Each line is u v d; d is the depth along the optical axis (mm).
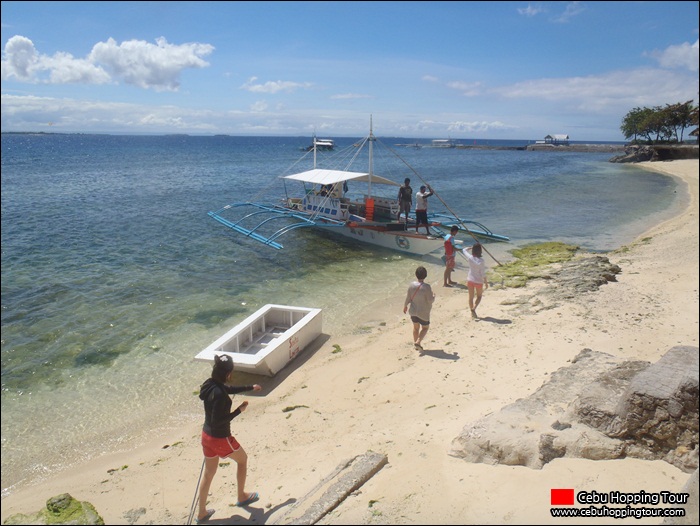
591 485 4180
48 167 58156
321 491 4773
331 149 107625
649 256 15891
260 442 6668
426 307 8922
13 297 12969
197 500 5398
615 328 9211
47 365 9352
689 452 4293
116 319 11578
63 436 7195
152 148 125688
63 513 4395
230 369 4957
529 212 28547
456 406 6648
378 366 8758
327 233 21016
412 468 4957
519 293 12555
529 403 5633
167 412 7848
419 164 70500
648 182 45281
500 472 4590
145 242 19375
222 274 15328
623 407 4672
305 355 9719
